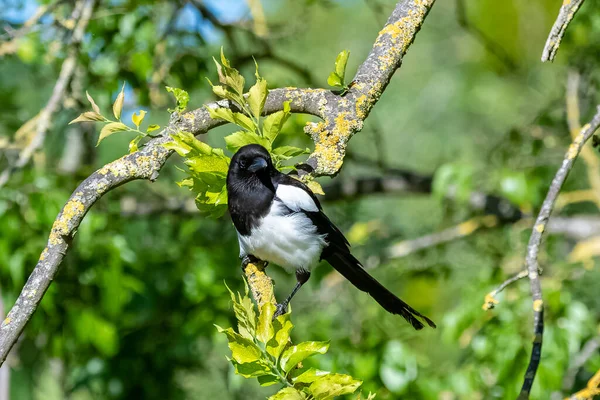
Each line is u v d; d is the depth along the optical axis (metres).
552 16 18.61
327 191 14.56
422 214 17.00
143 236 14.80
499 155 13.72
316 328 11.75
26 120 14.22
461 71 20.53
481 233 13.76
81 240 11.47
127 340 13.07
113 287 11.82
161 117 15.75
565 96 13.57
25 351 13.46
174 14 12.23
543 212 5.46
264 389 13.82
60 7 12.32
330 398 5.18
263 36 13.22
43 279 5.91
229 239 13.95
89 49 12.30
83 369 13.09
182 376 14.09
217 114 6.29
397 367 10.61
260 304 6.53
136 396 13.20
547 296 10.88
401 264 14.23
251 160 6.48
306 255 7.66
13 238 11.32
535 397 10.30
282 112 6.38
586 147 11.92
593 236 12.98
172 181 14.19
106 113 12.27
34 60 12.64
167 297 13.17
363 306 12.84
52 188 11.77
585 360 11.10
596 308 13.38
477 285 11.91
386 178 14.52
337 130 6.62
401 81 20.89
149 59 12.05
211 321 12.70
